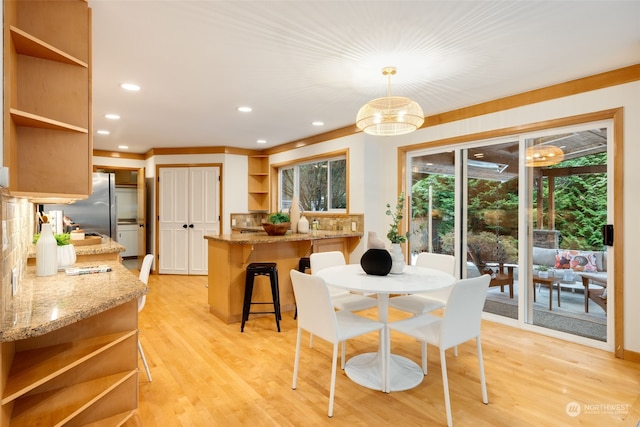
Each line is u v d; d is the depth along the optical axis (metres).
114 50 2.36
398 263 2.56
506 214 3.49
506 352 2.84
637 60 2.54
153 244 6.18
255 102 3.50
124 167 6.43
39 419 1.43
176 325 3.52
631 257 2.65
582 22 2.01
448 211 3.99
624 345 2.69
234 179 6.07
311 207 5.55
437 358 2.74
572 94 2.92
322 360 2.72
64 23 1.79
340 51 2.38
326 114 3.97
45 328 1.24
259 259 3.81
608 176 2.84
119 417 1.79
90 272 2.23
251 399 2.17
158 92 3.20
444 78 2.87
